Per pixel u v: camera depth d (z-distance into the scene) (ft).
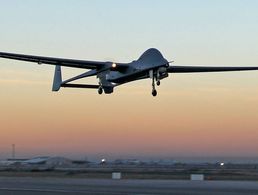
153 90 104.37
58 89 157.17
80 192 121.70
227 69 121.90
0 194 117.29
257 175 255.70
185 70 121.08
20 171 325.62
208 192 118.93
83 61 118.83
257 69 122.62
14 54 117.08
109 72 116.57
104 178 206.80
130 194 115.96
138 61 108.68
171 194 114.62
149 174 266.16
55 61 120.57
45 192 122.21
